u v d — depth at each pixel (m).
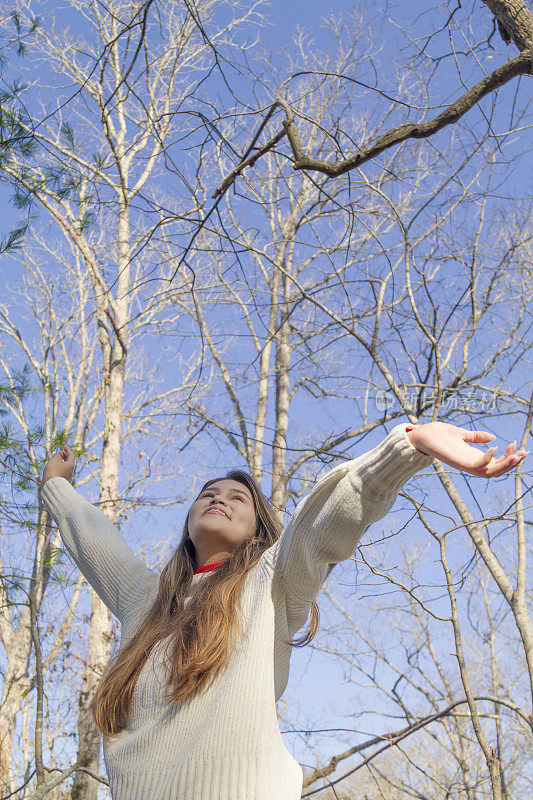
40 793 4.37
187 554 2.24
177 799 1.66
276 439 11.10
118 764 1.82
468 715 4.78
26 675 11.27
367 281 5.53
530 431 5.50
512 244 7.21
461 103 3.53
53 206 9.50
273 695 1.81
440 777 10.77
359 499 1.77
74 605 11.54
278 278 10.51
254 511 2.34
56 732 10.88
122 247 10.07
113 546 2.40
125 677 1.95
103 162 6.39
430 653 11.91
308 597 1.97
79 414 13.87
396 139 3.58
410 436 1.73
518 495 5.23
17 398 5.67
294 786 1.74
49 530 6.76
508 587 4.93
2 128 4.91
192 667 1.81
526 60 3.48
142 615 2.20
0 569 4.96
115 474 9.95
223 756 1.68
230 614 1.91
